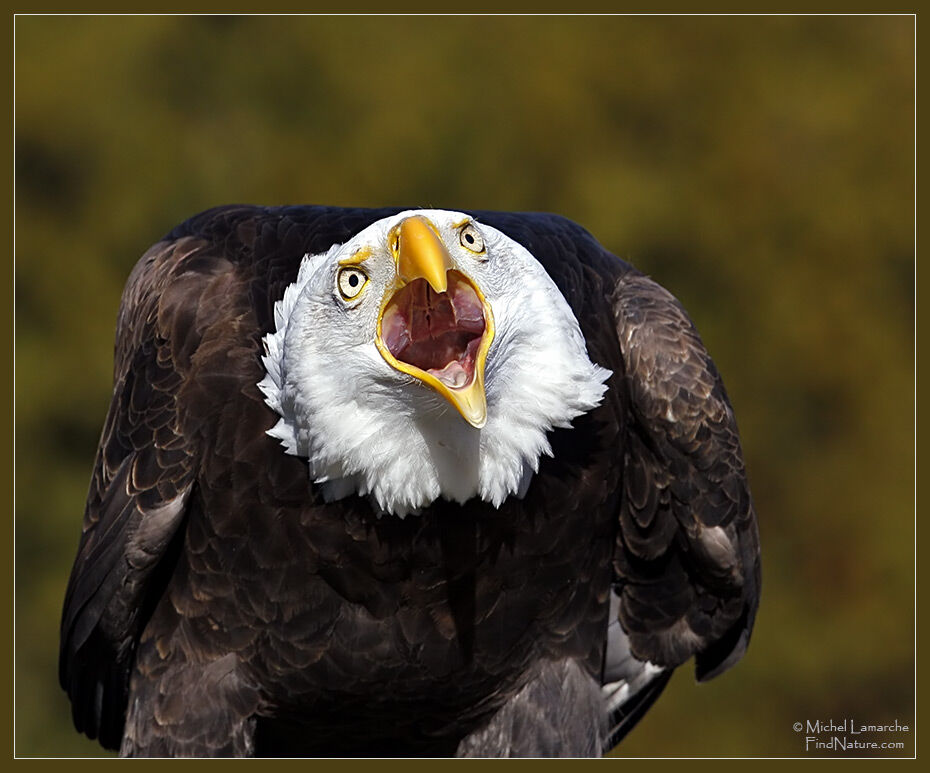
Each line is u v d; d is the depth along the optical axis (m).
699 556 6.55
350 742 6.69
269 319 5.97
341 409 5.33
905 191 18.48
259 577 5.93
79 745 15.75
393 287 5.17
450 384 5.11
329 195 17.38
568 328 5.50
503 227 6.49
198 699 6.14
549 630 6.30
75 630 6.33
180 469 5.91
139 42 17.89
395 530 5.81
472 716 6.50
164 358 6.05
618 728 7.36
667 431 6.35
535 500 5.94
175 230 6.80
